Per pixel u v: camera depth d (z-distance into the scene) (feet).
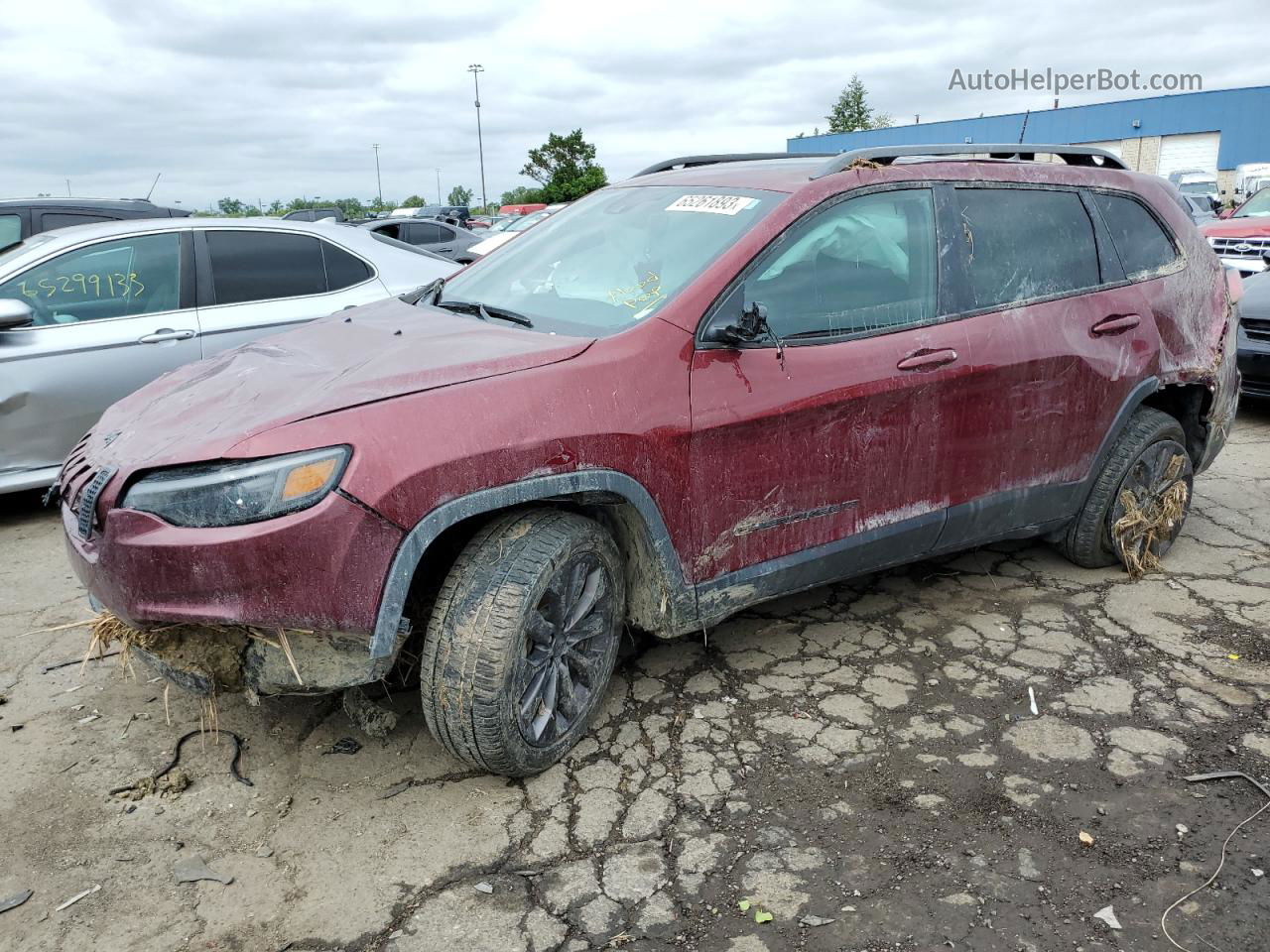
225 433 8.31
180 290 18.21
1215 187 104.42
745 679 11.45
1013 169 12.68
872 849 8.55
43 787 9.51
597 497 9.57
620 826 8.88
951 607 13.38
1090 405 12.91
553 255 12.13
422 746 10.19
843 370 10.58
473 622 8.67
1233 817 8.94
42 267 17.28
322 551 7.94
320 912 7.89
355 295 19.83
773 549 10.64
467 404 8.60
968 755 9.95
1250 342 23.29
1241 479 19.17
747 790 9.39
